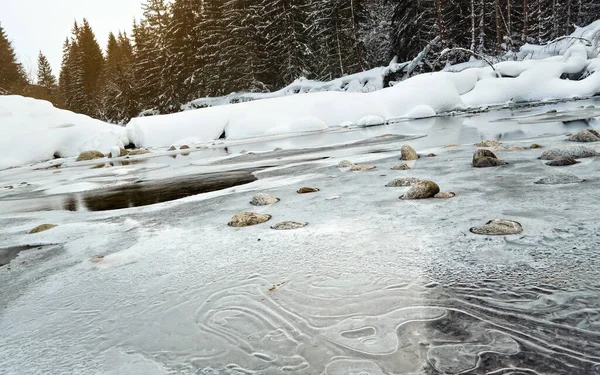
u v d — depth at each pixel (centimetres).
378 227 237
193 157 1043
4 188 817
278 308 149
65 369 124
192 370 116
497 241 190
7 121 1808
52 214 441
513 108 1324
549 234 189
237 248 229
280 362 115
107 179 763
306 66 2745
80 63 5475
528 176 325
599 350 104
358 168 481
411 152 514
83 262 241
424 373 102
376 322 131
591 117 786
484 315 127
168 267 211
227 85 2931
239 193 425
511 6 2628
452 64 2350
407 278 162
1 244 313
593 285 137
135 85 3984
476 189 303
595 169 318
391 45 2883
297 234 242
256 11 2814
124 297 178
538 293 137
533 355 105
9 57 5444
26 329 157
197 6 3241
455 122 1095
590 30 1734
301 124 1491
